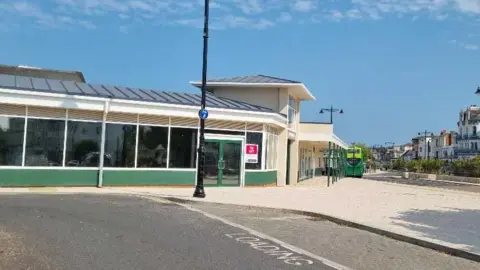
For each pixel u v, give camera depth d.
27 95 18.14
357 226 12.54
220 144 22.77
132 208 13.74
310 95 30.33
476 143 103.50
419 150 129.62
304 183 32.75
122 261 7.44
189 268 7.23
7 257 7.27
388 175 72.25
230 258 8.05
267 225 12.12
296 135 31.45
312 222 13.23
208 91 29.17
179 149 21.72
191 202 16.36
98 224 10.66
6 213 11.41
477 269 8.43
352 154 55.25
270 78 29.59
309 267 7.78
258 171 24.00
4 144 18.19
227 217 13.15
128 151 20.55
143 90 24.08
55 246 8.22
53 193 16.88
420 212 16.14
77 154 19.53
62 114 19.23
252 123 23.64
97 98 19.42
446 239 10.70
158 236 9.63
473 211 17.23
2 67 25.91
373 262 8.48
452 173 59.31
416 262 8.70
